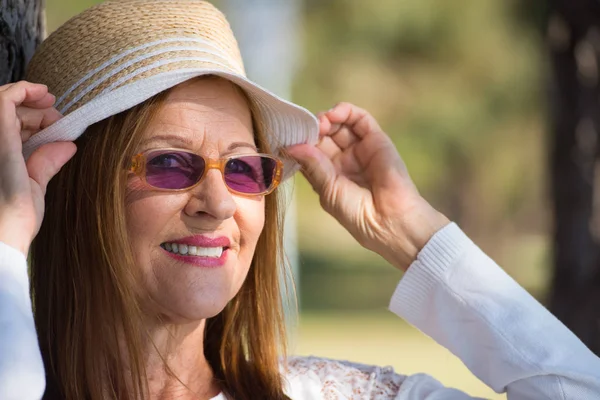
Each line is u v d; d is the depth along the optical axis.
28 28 5.54
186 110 4.65
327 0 38.03
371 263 45.69
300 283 39.28
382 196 5.59
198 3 4.87
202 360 5.09
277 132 5.37
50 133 4.43
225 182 4.70
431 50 38.31
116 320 4.69
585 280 9.73
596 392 5.01
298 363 5.46
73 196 4.68
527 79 37.97
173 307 4.64
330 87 39.56
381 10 37.62
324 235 48.84
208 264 4.67
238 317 5.27
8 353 3.97
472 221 46.88
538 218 47.12
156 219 4.57
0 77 5.25
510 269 41.31
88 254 4.65
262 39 25.55
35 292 4.89
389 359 22.52
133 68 4.52
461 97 40.12
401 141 42.44
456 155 44.00
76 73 4.61
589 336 9.66
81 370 4.69
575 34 9.76
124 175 4.56
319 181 5.63
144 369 4.64
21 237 4.19
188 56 4.59
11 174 4.22
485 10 36.84
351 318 30.80
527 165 43.50
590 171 9.84
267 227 5.31
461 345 5.29
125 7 4.71
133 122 4.56
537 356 5.05
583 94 9.81
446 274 5.33
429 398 5.18
